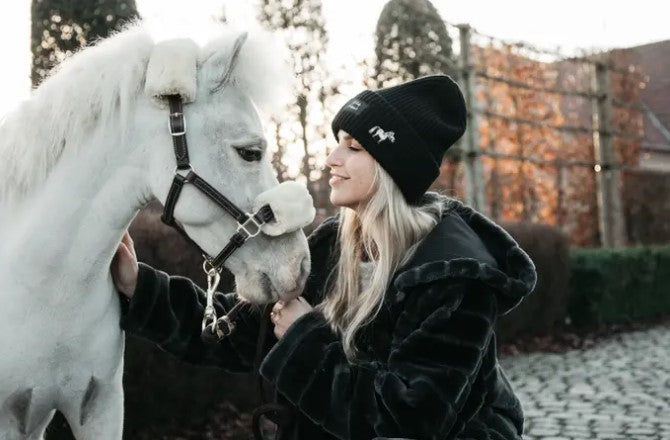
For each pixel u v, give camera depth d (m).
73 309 1.95
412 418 1.73
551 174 12.05
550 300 8.72
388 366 1.82
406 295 1.86
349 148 2.01
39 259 1.90
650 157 25.73
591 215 12.69
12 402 1.95
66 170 1.93
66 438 3.56
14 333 1.90
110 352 2.05
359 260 1.99
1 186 1.97
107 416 2.09
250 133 1.94
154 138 1.93
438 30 9.50
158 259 3.81
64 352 1.96
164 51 1.90
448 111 2.02
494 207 11.12
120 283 2.15
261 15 8.93
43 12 5.01
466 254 1.84
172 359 4.08
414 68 9.36
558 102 12.54
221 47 1.97
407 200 1.97
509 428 1.96
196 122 1.92
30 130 1.93
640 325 10.37
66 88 1.92
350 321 1.92
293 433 1.93
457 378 1.76
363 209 2.01
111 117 1.93
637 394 5.64
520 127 11.58
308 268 1.99
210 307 2.01
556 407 5.23
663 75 28.61
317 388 1.83
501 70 11.62
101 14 4.96
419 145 1.93
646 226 14.32
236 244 1.92
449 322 1.79
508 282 1.80
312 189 8.00
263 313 2.06
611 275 9.93
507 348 7.94
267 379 1.88
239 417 4.51
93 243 1.95
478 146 9.21
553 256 8.70
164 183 1.93
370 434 1.78
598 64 12.08
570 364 7.11
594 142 12.52
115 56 1.95
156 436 4.02
